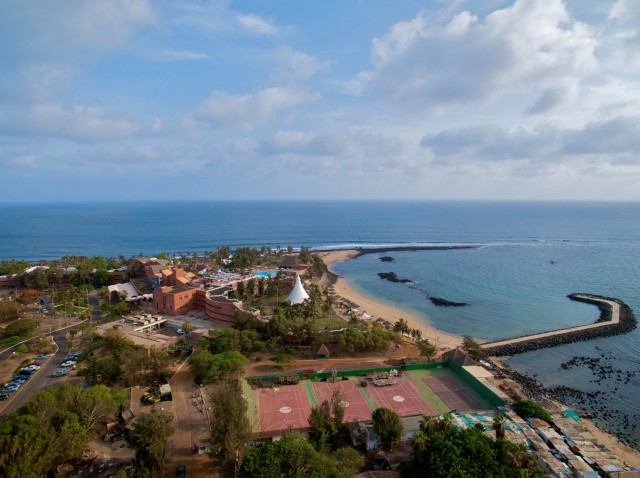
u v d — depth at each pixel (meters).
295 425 82.00
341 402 91.25
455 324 172.12
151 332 143.75
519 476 55.94
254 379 102.19
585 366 128.88
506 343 145.50
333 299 182.75
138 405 89.31
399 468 66.12
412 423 82.00
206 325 148.50
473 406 91.44
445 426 69.06
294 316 137.75
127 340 120.75
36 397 72.19
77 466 68.88
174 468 69.19
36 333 140.38
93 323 151.62
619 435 90.38
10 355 120.69
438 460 59.00
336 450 71.38
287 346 124.25
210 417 84.88
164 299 164.62
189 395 94.50
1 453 57.50
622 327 164.12
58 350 124.94
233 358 102.25
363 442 76.00
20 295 182.62
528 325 171.25
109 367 99.00
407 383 103.19
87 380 98.25
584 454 71.75
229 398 74.06
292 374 105.38
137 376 99.81
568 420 83.56
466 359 110.88
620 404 104.62
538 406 85.25
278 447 61.34
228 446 65.62
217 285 183.00
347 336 123.19
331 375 105.88
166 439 75.44
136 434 67.88
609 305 196.50
